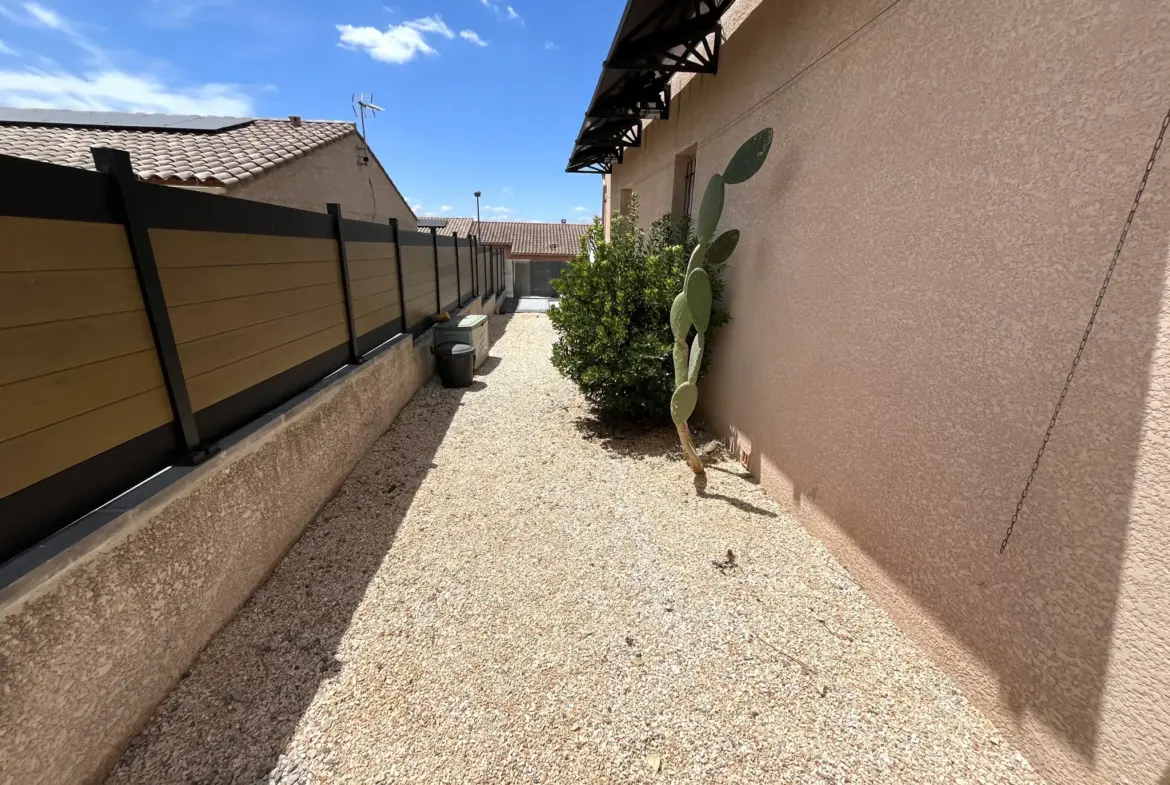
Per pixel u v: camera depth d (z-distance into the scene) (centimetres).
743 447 409
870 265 249
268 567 270
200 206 234
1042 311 165
